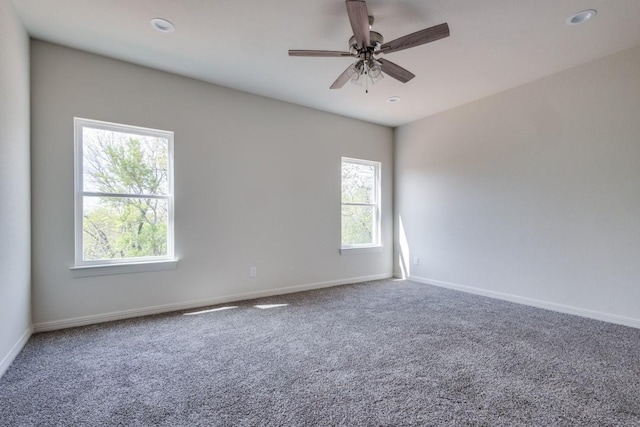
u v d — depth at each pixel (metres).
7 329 2.14
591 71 3.18
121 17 2.45
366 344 2.58
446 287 4.60
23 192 2.50
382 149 5.31
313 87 3.78
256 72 3.39
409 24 2.53
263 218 4.07
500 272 3.97
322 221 4.61
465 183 4.36
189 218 3.54
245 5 2.30
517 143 3.79
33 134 2.76
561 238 3.42
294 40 2.78
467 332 2.85
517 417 1.65
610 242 3.08
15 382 1.98
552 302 3.50
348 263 4.90
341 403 1.77
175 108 3.45
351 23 2.10
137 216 3.30
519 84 3.72
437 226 4.73
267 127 4.09
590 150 3.20
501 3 2.28
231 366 2.21
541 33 2.66
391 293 4.27
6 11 2.13
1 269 2.01
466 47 2.88
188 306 3.54
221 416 1.66
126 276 3.20
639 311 2.91
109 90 3.09
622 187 3.01
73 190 2.94
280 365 2.22
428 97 4.10
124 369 2.15
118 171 3.20
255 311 3.45
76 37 2.74
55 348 2.47
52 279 2.84
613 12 2.38
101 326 2.95
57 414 1.67
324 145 4.63
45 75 2.81
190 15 2.42
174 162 3.45
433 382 1.99
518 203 3.79
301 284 4.41
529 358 2.32
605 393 1.87
